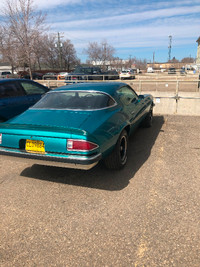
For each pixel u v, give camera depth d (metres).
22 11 17.08
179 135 5.13
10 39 19.94
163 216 2.42
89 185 3.12
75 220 2.43
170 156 3.94
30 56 19.09
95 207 2.63
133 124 4.04
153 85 18.17
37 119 3.09
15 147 2.88
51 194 2.95
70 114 3.12
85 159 2.54
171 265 1.85
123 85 4.30
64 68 61.69
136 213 2.49
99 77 19.95
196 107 7.49
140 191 2.91
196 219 2.36
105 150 2.88
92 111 3.15
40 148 2.75
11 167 3.82
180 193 2.83
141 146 4.48
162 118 7.07
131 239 2.13
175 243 2.07
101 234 2.22
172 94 9.29
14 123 3.06
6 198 2.89
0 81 4.96
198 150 4.17
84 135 2.52
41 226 2.37
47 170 3.65
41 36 19.09
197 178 3.17
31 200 2.83
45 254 2.02
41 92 5.93
